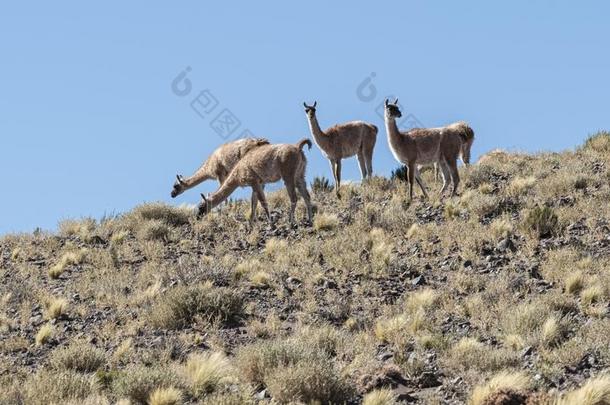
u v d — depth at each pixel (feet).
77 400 117.91
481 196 244.83
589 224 211.41
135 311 173.58
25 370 138.10
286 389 117.80
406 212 240.53
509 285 173.99
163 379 122.11
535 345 138.10
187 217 264.52
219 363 128.98
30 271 214.90
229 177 249.55
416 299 168.55
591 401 105.09
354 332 155.94
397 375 126.82
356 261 197.47
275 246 217.56
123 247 232.12
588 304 159.22
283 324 163.73
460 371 127.95
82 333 160.76
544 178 268.21
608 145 309.01
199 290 170.50
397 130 252.21
